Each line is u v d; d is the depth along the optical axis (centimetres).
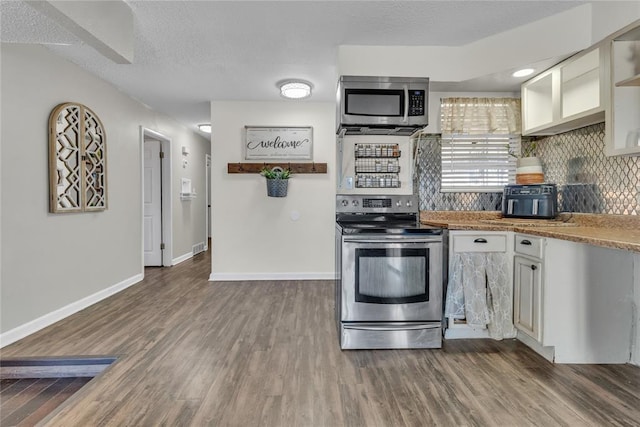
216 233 427
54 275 283
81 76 316
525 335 240
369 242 237
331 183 431
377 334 236
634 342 212
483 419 159
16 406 196
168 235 513
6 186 242
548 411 165
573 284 211
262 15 229
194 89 378
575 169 262
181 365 211
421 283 240
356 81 254
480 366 211
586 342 212
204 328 270
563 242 210
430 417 161
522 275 234
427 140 297
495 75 262
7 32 217
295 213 430
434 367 210
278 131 425
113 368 207
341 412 165
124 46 219
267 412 165
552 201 267
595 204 245
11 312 245
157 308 318
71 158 303
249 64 309
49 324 276
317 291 378
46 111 275
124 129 390
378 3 216
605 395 178
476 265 244
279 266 432
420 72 273
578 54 226
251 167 422
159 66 313
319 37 259
